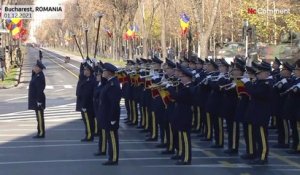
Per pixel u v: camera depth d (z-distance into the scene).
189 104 13.16
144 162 13.59
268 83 13.05
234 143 14.65
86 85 16.55
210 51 51.97
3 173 12.41
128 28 81.62
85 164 13.37
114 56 84.94
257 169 12.68
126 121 21.06
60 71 62.69
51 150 15.38
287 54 39.00
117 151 13.30
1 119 22.83
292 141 15.67
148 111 17.31
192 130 18.27
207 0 49.59
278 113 15.66
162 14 54.16
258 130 13.17
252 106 13.24
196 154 14.65
